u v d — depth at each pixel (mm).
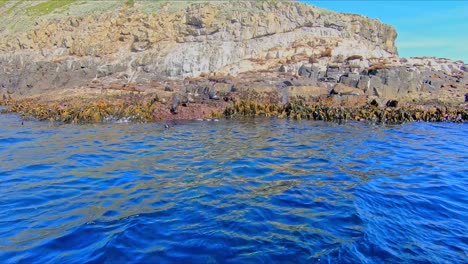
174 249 4203
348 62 25516
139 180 7117
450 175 7891
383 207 5738
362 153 10078
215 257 4031
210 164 8492
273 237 4535
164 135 12859
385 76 21922
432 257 4188
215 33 30219
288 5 32625
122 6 35312
